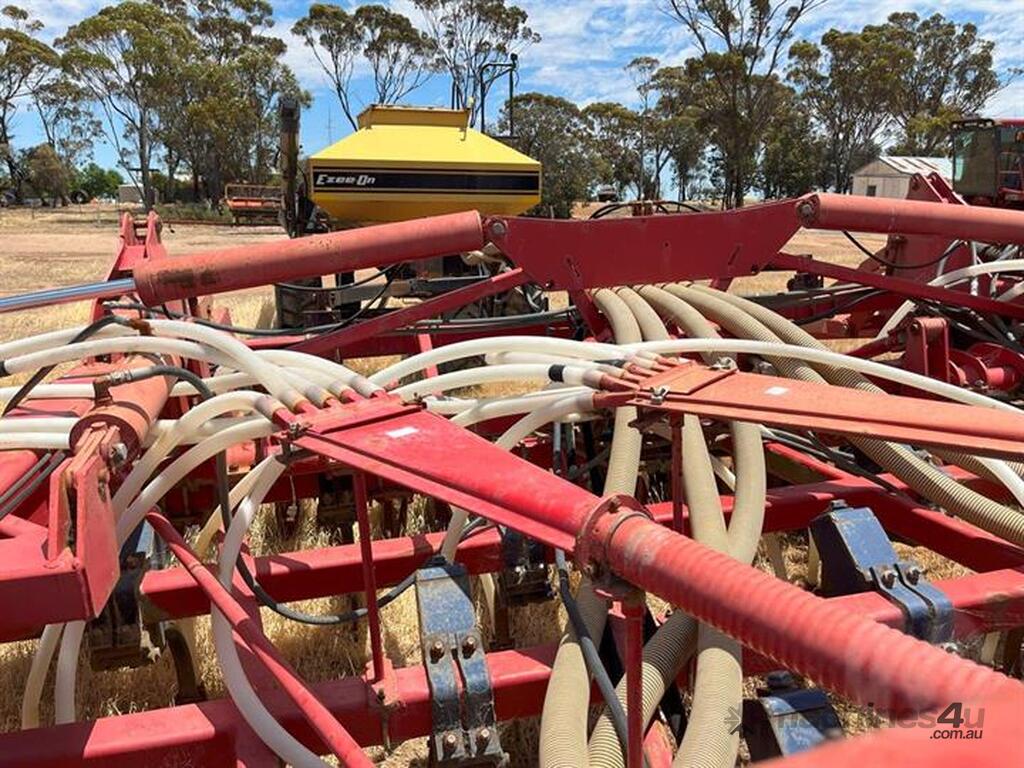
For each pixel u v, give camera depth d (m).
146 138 58.03
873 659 0.93
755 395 1.92
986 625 2.20
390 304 9.38
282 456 1.98
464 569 2.22
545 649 2.12
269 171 58.38
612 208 5.19
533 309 6.62
